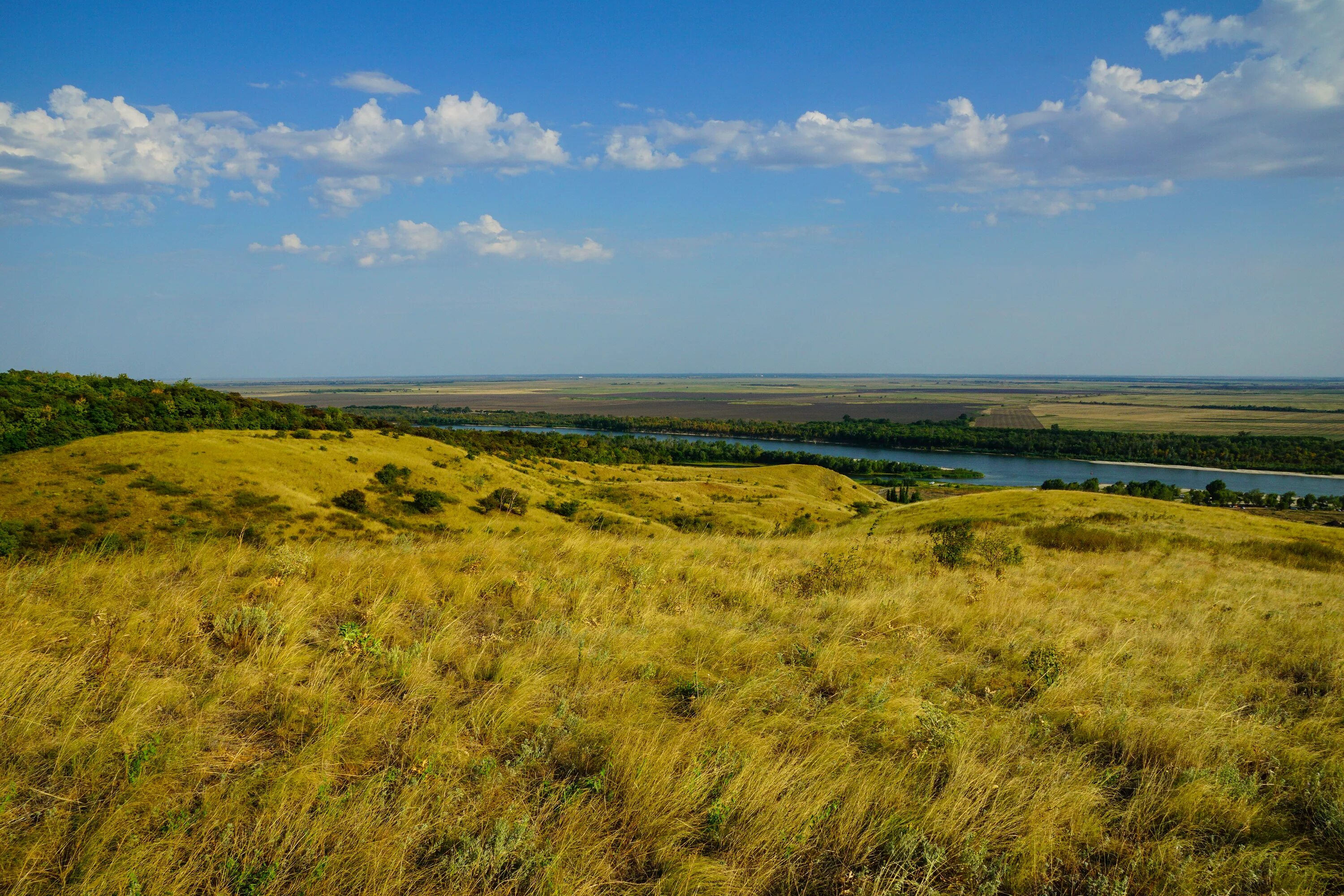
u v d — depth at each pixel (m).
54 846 3.75
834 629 8.35
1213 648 8.88
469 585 8.98
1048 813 4.54
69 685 5.18
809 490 120.00
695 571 11.09
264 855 3.82
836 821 4.48
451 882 3.78
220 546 10.24
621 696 6.02
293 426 75.94
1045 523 41.69
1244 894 4.08
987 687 6.95
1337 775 5.23
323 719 5.17
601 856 4.08
